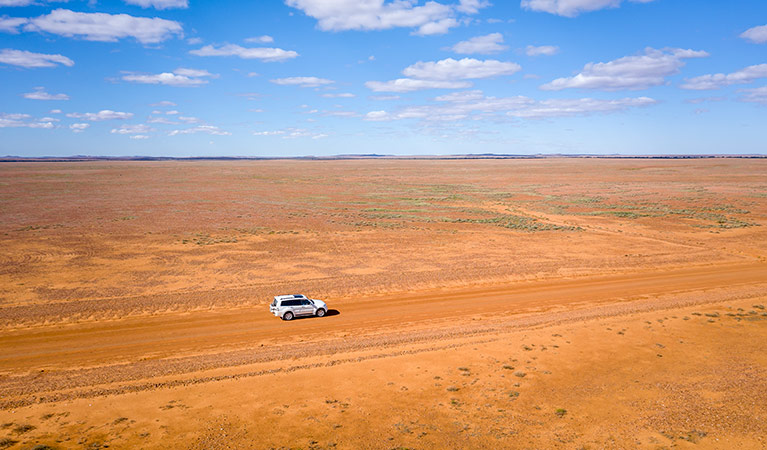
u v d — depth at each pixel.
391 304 31.11
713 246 51.03
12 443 14.03
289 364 20.78
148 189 123.12
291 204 92.25
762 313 27.36
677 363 20.31
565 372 19.53
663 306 29.36
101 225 62.88
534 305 30.98
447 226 65.00
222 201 96.25
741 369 19.55
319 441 14.43
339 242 52.34
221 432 14.91
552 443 14.29
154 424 15.37
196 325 26.67
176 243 50.69
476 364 20.44
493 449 13.98
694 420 15.45
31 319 27.00
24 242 50.44
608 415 15.95
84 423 15.41
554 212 79.75
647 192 107.88
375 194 113.19
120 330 25.69
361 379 18.98
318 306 28.50
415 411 16.34
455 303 31.36
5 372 20.19
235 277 37.12
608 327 25.16
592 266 41.91
